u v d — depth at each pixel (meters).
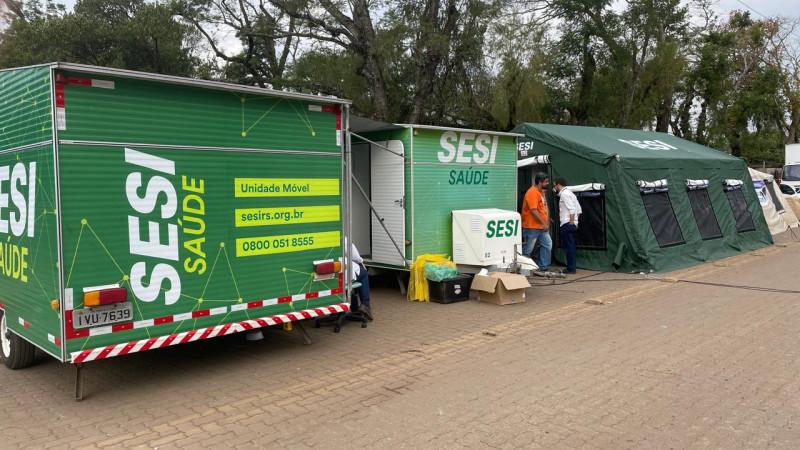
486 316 7.54
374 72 23.33
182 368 5.67
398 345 6.31
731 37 34.16
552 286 9.58
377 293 9.25
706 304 7.94
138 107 4.77
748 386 4.77
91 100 4.53
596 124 29.38
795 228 18.31
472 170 9.52
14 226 5.12
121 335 4.71
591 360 5.59
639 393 4.68
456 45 22.64
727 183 13.58
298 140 5.86
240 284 5.45
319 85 24.42
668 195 11.63
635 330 6.67
